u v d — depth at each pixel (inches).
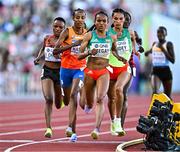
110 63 1008.9
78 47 965.2
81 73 965.2
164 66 1317.7
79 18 959.0
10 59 2593.5
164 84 1331.2
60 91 1043.9
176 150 810.8
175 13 3206.2
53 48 1010.7
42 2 2886.3
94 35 931.3
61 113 1817.2
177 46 2923.2
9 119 1576.0
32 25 2773.1
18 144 941.2
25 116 1691.7
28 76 2603.3
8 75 2571.4
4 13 2800.2
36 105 2231.8
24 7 2842.0
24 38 2711.6
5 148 884.6
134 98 2672.2
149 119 831.1
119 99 992.2
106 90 927.7
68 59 969.5
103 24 923.4
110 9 3014.3
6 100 2546.8
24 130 1221.7
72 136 960.3
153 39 2753.4
